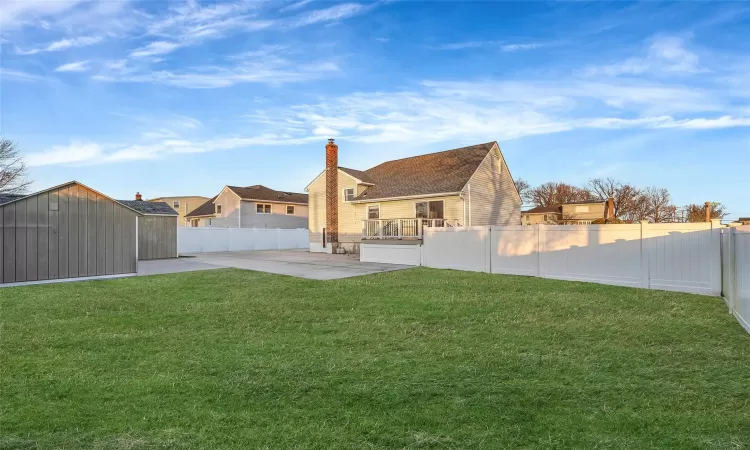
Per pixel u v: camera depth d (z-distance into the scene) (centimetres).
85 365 443
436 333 586
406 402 347
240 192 3762
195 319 683
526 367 434
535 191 6372
